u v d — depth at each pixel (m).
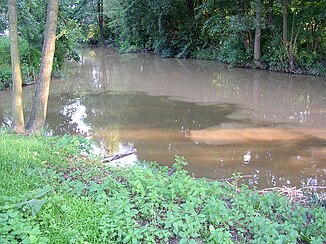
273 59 18.58
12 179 4.18
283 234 3.63
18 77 7.28
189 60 25.41
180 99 12.87
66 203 3.70
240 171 6.59
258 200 4.38
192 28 26.59
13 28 7.12
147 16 29.52
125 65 23.66
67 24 16.98
